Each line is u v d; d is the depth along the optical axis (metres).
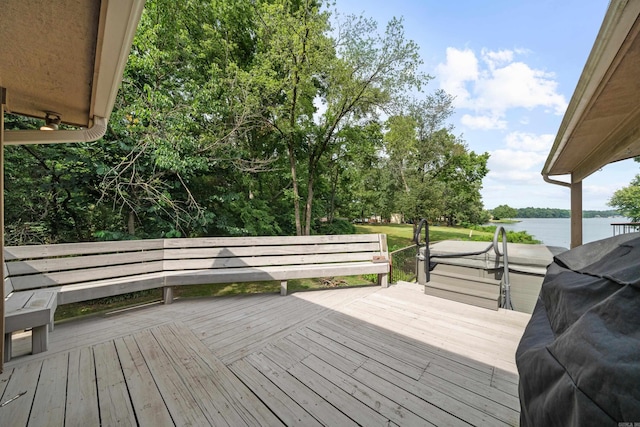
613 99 1.68
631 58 1.24
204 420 1.32
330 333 2.24
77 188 4.01
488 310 2.71
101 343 2.04
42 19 1.12
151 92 4.11
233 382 1.60
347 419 1.33
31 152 3.67
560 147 2.71
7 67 1.52
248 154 6.34
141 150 4.13
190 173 4.96
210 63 6.23
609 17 1.02
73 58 1.44
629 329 0.62
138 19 1.06
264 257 3.36
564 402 0.60
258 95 6.04
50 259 2.39
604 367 0.56
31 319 1.79
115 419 1.31
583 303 0.84
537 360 0.78
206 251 3.18
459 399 1.48
